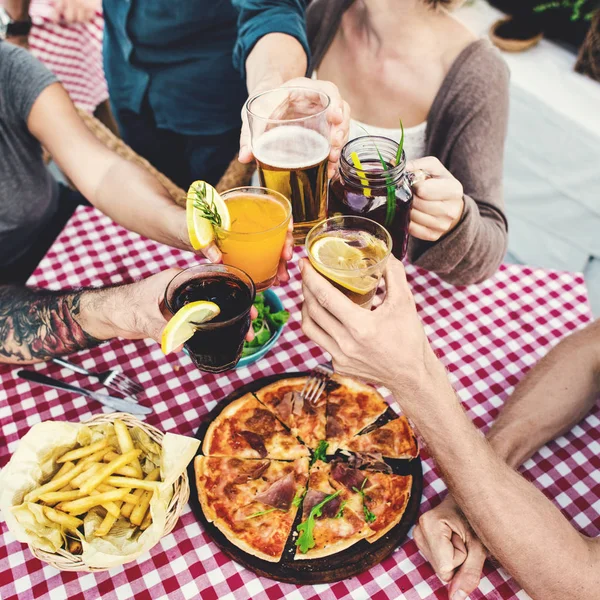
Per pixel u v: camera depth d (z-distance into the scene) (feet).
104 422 4.22
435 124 6.57
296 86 4.96
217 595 3.80
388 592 3.81
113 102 9.45
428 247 5.63
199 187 3.79
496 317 5.63
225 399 4.81
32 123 6.55
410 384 3.56
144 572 3.90
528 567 3.58
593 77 9.23
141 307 4.33
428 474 4.43
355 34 6.99
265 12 6.73
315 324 3.74
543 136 9.38
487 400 4.96
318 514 4.10
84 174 6.25
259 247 4.00
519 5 9.98
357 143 4.33
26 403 4.87
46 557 3.59
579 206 9.55
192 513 4.20
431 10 6.31
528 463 4.53
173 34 7.97
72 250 6.24
